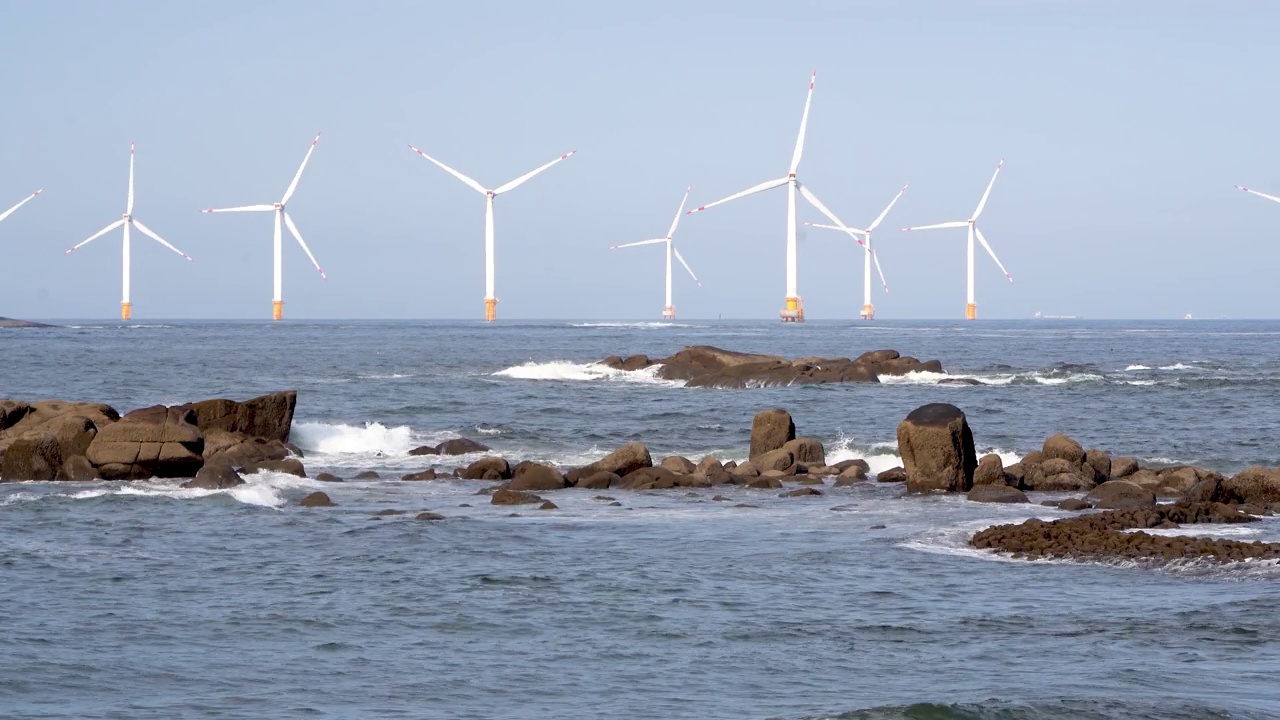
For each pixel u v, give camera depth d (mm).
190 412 66125
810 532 45656
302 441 74562
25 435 61094
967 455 56469
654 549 42281
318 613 33312
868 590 35875
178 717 25016
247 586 36500
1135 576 37219
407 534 45062
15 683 26984
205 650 29766
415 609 33812
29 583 36625
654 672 28078
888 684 26984
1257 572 37281
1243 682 26656
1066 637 30547
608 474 59469
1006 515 49500
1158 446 76250
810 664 28625
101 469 59062
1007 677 27312
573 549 42281
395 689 26859
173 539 44125
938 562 39781
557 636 31094
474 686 27078
